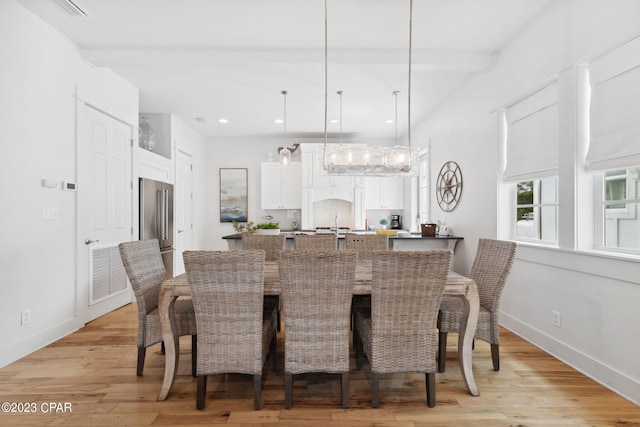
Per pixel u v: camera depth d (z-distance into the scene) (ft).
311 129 20.66
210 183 22.79
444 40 10.36
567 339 8.13
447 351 9.06
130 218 13.58
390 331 6.30
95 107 11.39
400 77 12.84
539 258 9.01
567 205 8.05
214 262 6.04
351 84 13.53
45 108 9.28
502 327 10.78
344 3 8.48
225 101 15.61
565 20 8.04
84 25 9.45
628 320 6.53
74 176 10.43
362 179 21.13
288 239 14.23
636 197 6.87
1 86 7.97
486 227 11.70
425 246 13.88
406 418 6.09
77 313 10.51
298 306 6.24
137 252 7.85
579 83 7.72
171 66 11.14
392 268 6.09
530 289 9.50
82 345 9.29
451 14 8.98
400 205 21.79
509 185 10.93
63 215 9.96
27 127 8.69
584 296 7.60
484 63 11.15
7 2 8.09
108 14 8.93
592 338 7.39
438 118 16.17
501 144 10.89
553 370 7.82
